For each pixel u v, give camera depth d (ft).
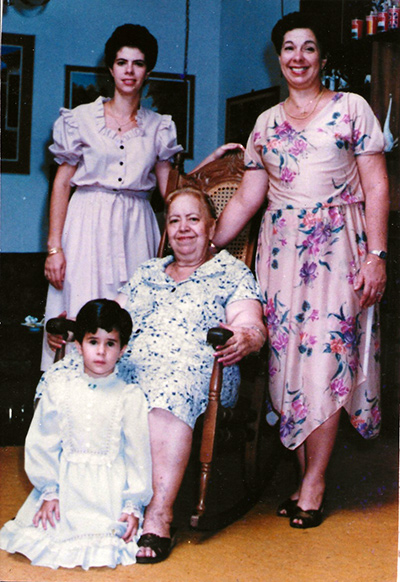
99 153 11.70
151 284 10.21
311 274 9.85
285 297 10.02
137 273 10.46
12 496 10.33
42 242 18.90
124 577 7.93
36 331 14.66
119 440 8.60
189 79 19.42
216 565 8.33
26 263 15.61
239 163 11.64
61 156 12.00
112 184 11.80
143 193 12.16
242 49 18.54
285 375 9.94
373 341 10.18
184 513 10.14
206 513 10.12
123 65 11.71
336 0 15.38
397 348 14.19
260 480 10.69
